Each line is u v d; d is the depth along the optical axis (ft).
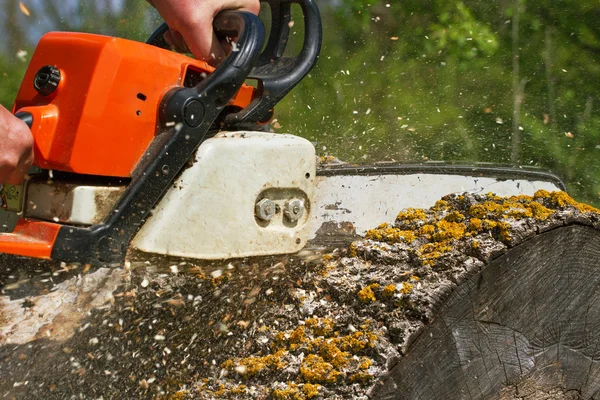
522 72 21.54
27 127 5.89
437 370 6.23
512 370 6.83
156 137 6.17
